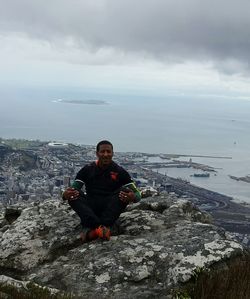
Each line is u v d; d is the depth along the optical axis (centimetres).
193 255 587
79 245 682
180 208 782
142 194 895
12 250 675
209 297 479
